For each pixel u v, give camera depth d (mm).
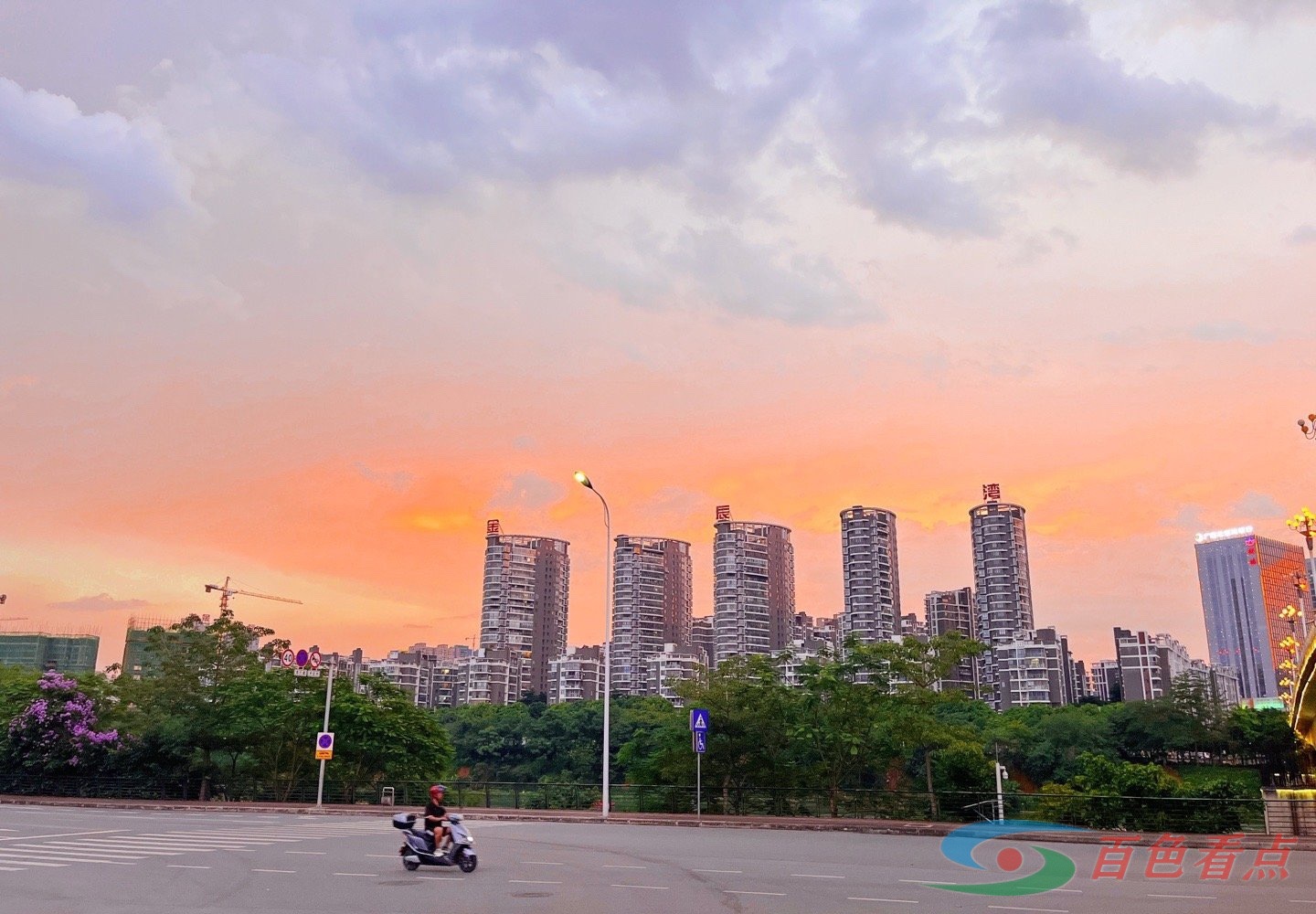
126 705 47406
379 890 15555
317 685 45469
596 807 42000
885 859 20578
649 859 20203
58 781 45094
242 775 45844
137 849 21828
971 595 193750
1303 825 27984
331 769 44688
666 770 38094
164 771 44906
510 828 29094
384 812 36219
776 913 13430
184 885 16172
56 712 45656
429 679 186375
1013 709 100875
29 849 21734
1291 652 42156
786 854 21578
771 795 36719
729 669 40625
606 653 34656
